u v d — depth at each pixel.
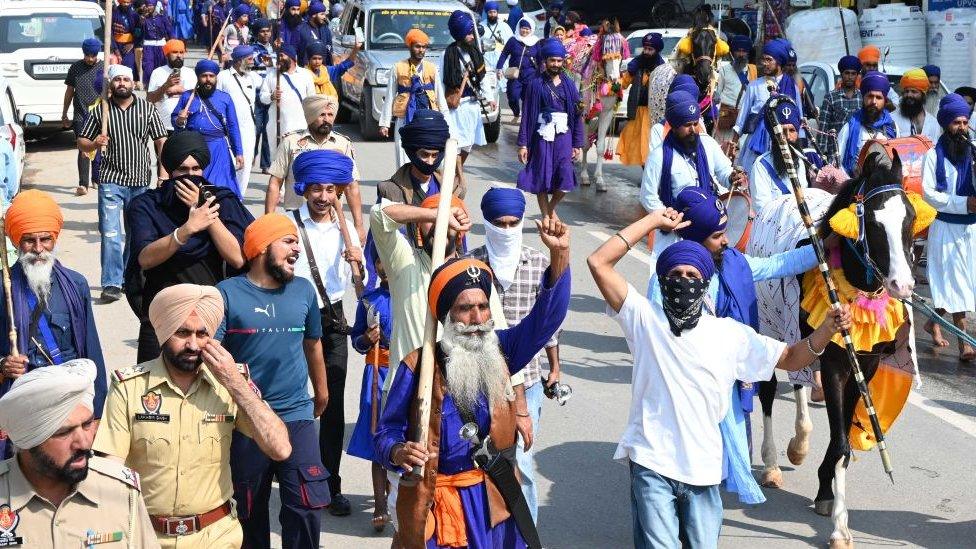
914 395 9.35
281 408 5.67
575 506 7.25
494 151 20.36
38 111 19.73
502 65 20.91
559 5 24.81
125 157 11.24
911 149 10.27
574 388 9.25
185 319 4.69
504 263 6.21
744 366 5.48
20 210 5.92
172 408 4.78
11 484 3.95
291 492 5.62
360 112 21.16
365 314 6.50
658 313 5.42
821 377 6.93
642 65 15.27
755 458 8.12
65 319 6.00
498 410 4.78
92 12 20.75
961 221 10.26
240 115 12.96
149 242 6.43
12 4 20.44
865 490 7.59
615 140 21.20
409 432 4.79
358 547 6.57
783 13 22.22
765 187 8.67
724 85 15.29
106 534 4.01
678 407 5.34
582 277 12.53
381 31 21.72
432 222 5.59
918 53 19.95
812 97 16.06
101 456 4.11
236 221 6.57
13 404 3.78
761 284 7.57
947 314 11.28
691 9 25.38
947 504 7.38
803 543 6.80
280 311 5.67
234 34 23.56
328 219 7.12
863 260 6.67
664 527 5.33
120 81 11.20
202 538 4.84
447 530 4.77
